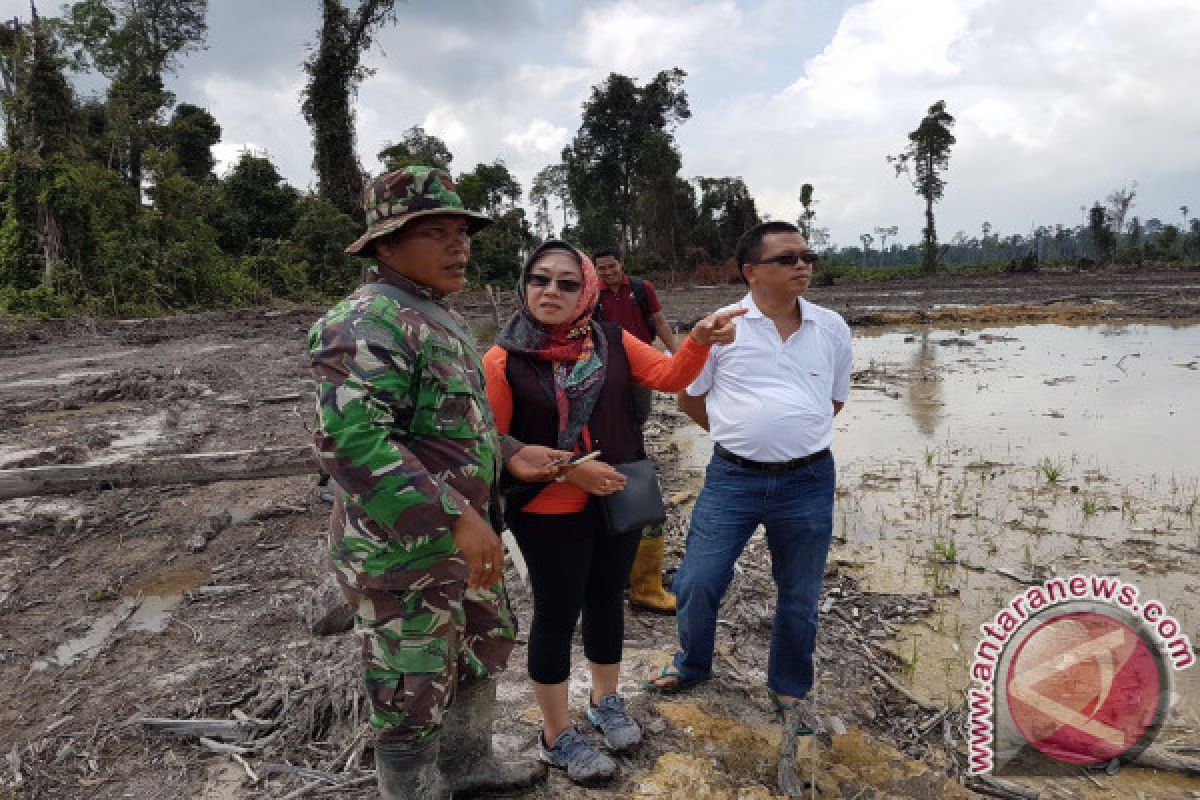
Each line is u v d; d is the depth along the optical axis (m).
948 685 3.50
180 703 3.02
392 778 2.03
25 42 23.53
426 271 1.93
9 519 5.34
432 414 1.89
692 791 2.53
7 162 22.53
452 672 2.08
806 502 2.80
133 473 5.75
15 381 11.51
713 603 2.94
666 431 8.92
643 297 4.45
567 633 2.52
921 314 21.28
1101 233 62.75
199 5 44.53
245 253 33.34
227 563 4.63
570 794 2.48
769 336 2.82
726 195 61.50
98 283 23.48
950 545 5.04
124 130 36.00
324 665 3.26
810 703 3.12
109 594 4.19
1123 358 13.09
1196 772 2.88
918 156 62.88
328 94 34.50
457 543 1.81
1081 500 6.05
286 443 7.31
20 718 3.00
